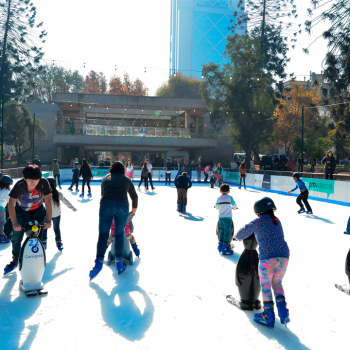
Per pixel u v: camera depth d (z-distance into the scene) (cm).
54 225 549
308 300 367
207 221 871
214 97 3962
